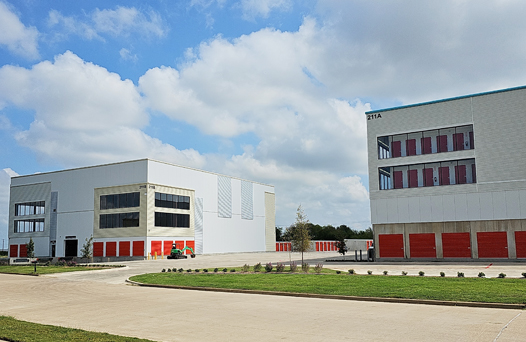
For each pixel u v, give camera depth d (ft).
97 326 41.57
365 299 56.54
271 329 38.99
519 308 47.78
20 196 247.91
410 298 54.19
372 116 143.64
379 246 136.87
